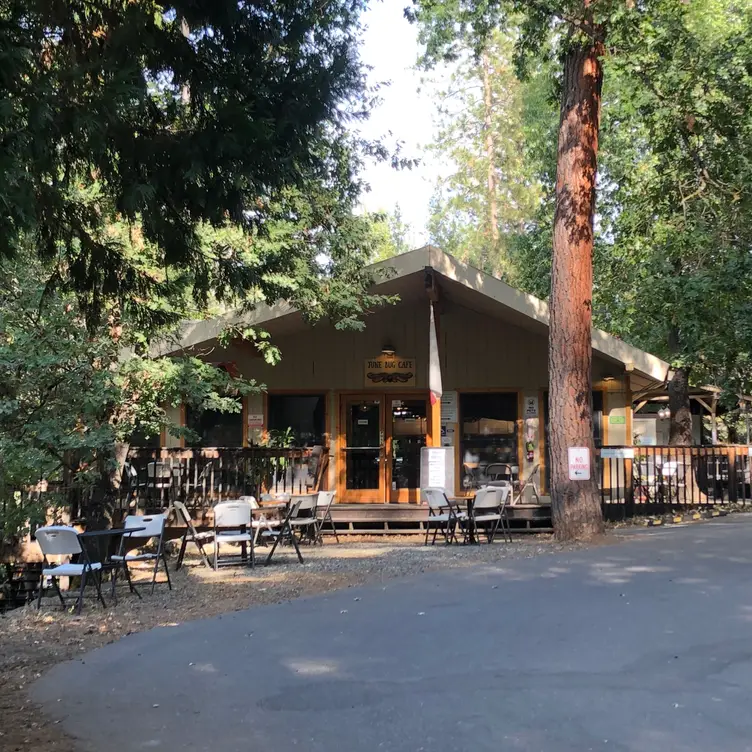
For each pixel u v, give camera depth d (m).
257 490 13.23
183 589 8.68
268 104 6.01
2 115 4.52
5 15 5.11
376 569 9.27
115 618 7.37
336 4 7.99
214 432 15.81
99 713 4.70
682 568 8.18
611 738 4.02
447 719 4.36
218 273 7.70
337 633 6.34
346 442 15.81
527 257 22.14
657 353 20.84
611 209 17.83
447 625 6.39
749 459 14.29
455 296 14.95
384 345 15.77
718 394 23.39
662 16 10.38
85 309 7.19
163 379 10.99
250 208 7.82
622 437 14.84
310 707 4.65
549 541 10.85
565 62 11.12
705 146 12.32
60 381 9.92
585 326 10.77
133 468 12.37
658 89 11.09
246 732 4.29
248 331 12.66
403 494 15.59
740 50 11.13
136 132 5.80
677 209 13.05
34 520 10.24
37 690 5.21
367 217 13.01
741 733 4.04
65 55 5.65
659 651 5.47
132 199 5.51
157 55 5.75
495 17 12.92
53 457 10.25
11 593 11.20
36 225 5.78
